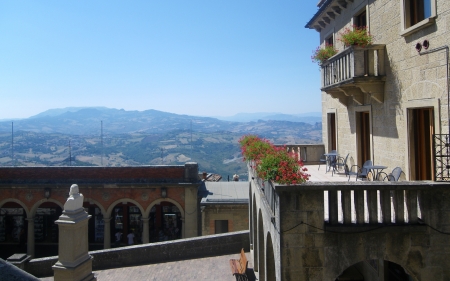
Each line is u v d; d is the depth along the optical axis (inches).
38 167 1038.4
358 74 468.4
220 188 1099.3
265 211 389.1
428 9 379.2
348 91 535.2
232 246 799.1
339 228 279.6
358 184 281.4
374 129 504.7
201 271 703.1
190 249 781.9
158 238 1056.2
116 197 1023.0
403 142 425.1
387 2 455.5
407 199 284.2
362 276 511.5
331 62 568.1
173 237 1058.7
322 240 280.8
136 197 1021.8
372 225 279.9
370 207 284.2
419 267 279.0
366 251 279.6
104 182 1021.2
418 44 387.2
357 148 584.4
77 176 1034.7
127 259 756.6
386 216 283.3
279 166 310.8
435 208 280.2
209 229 986.7
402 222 283.1
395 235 279.7
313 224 281.1
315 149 779.4
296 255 281.1
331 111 715.4
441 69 350.6
